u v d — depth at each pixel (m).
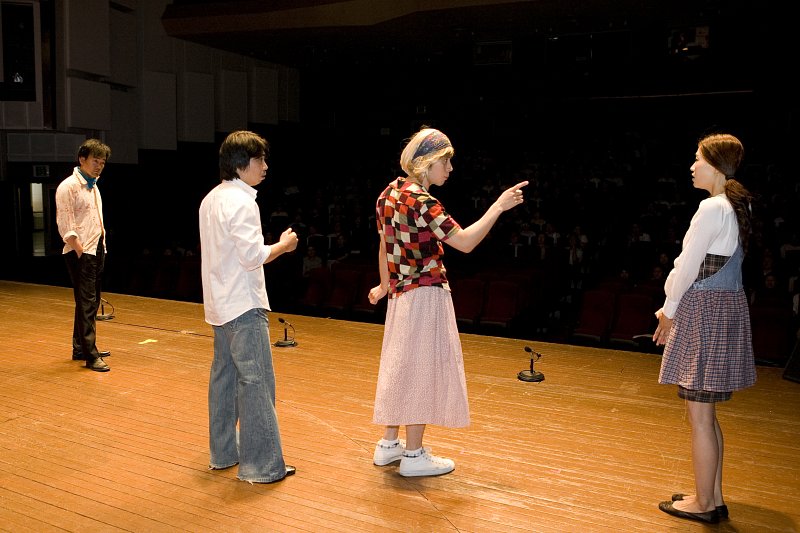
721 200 2.19
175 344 4.64
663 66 13.26
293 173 15.96
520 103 14.61
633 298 7.14
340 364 4.23
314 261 10.05
